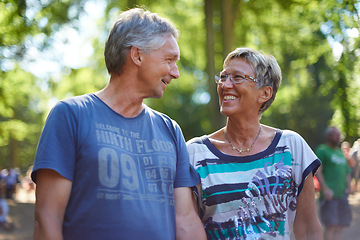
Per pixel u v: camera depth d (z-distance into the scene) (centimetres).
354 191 1377
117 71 216
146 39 212
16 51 1092
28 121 3309
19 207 1652
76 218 197
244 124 269
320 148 708
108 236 195
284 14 1105
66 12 1052
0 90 1246
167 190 217
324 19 746
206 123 2708
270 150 267
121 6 1106
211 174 262
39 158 196
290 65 1235
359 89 747
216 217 258
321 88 829
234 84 265
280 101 1738
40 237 192
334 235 700
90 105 209
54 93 1242
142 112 223
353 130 760
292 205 268
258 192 258
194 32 1423
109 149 201
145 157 212
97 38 1241
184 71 1923
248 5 1142
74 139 200
